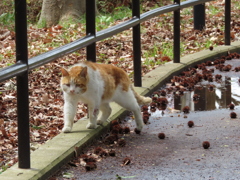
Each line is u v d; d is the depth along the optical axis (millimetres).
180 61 11172
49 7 16359
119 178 5254
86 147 6285
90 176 5367
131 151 6195
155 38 13766
